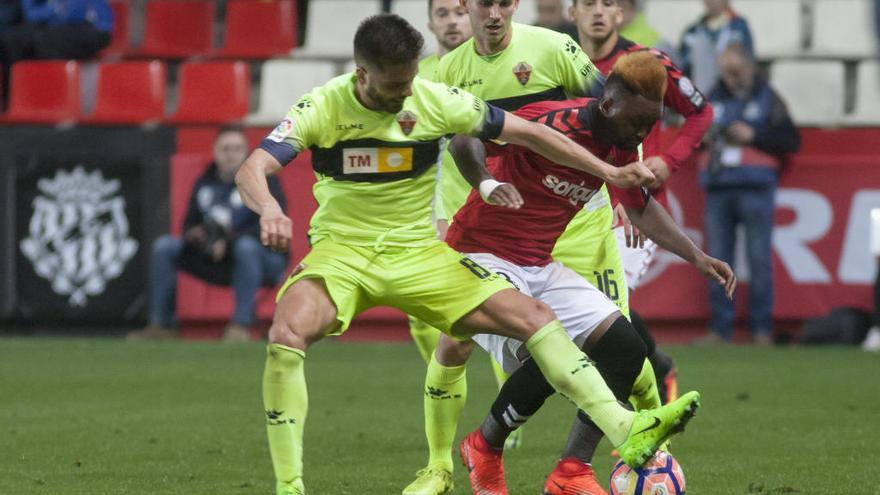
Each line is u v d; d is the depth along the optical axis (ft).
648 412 50.83
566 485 55.31
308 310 51.93
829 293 135.54
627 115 53.67
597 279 65.62
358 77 51.80
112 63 156.76
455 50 70.18
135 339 141.18
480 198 58.03
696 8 161.17
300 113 52.16
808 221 135.64
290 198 139.44
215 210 138.31
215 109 153.99
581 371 52.16
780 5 163.73
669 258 136.98
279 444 51.37
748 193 131.75
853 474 63.62
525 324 52.85
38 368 116.67
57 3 160.76
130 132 142.41
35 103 155.63
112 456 70.28
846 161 135.03
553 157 53.36
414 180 53.42
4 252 143.13
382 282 53.47
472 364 122.62
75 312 142.82
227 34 170.09
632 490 52.54
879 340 132.05
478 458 56.65
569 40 68.64
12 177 142.92
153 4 173.17
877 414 86.94
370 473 65.05
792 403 92.63
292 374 51.39
